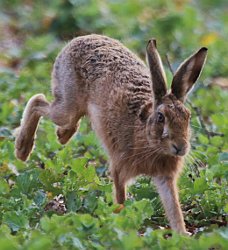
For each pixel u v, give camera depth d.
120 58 13.23
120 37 21.53
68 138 14.34
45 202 12.39
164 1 25.39
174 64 18.64
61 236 10.55
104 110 12.92
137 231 11.52
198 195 12.91
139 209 11.41
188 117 11.96
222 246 10.63
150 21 23.66
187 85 12.23
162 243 10.61
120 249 10.36
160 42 21.91
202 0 27.41
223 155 13.91
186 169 13.25
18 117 16.39
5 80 18.44
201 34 23.27
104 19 23.05
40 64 19.67
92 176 12.98
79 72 13.47
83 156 14.77
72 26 22.61
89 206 12.30
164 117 11.89
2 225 11.27
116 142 12.75
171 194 12.39
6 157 14.32
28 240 10.62
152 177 12.60
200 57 12.26
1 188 12.82
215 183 13.07
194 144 14.93
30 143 14.42
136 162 12.54
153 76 12.16
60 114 13.95
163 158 12.35
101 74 13.11
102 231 10.72
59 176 12.93
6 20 23.73
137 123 12.42
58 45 21.30
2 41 22.41
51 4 23.94
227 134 15.34
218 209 12.67
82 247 10.44
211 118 16.30
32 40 21.09
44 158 14.23
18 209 11.93
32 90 17.78
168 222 12.52
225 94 18.50
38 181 12.77
